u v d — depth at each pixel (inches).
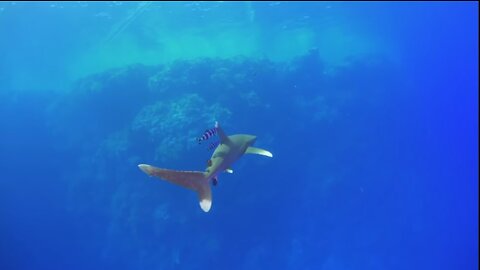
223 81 886.4
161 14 1095.6
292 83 1031.0
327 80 1123.9
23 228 1034.7
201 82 895.1
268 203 943.7
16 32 1128.2
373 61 1266.0
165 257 888.9
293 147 989.8
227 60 953.5
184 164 766.5
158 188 879.7
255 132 887.1
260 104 898.7
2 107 1180.5
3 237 1021.2
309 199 1035.9
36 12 1029.2
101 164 946.1
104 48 1315.2
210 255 888.3
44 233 1029.2
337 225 1083.3
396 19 1603.1
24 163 1092.5
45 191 1056.2
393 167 1221.1
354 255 1117.1
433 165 1501.0
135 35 1238.3
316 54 1116.5
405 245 1234.0
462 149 1797.5
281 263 986.1
